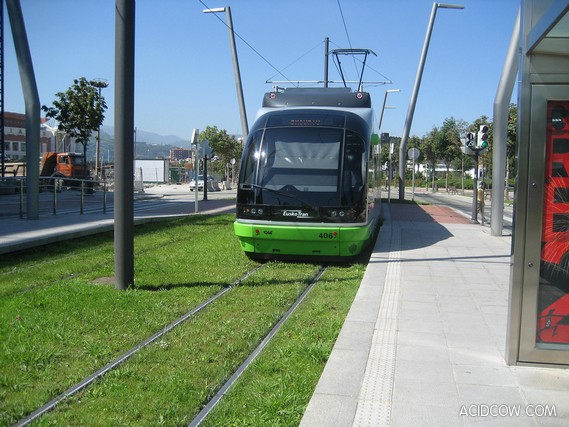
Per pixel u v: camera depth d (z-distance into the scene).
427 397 4.32
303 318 6.79
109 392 4.51
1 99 28.16
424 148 59.25
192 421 4.09
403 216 21.30
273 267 10.29
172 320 6.59
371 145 11.73
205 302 7.47
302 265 10.53
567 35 4.71
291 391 4.50
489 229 16.92
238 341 5.84
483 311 6.96
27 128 15.45
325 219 10.40
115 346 5.63
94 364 5.15
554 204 4.93
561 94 4.81
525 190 4.93
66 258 10.56
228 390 4.57
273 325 6.53
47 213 18.27
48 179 17.55
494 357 5.25
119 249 7.92
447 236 14.90
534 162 4.89
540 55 4.81
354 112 11.81
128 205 7.89
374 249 12.35
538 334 5.00
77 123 35.91
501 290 8.19
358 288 8.51
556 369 4.94
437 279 9.00
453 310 6.98
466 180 64.81
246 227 10.64
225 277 9.14
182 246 12.33
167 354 5.43
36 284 8.32
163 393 4.48
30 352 5.32
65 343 5.66
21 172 39.53
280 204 10.53
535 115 4.86
